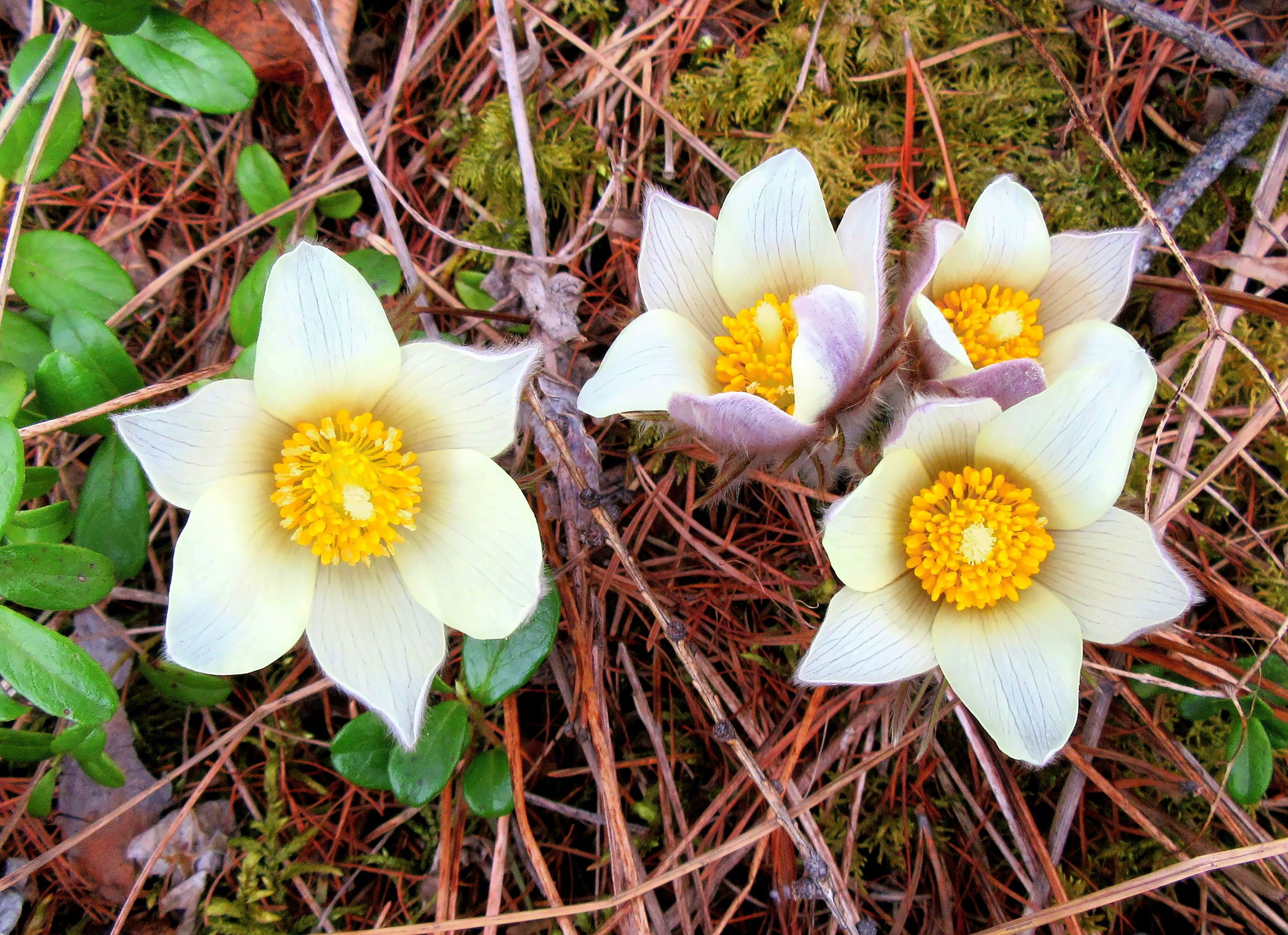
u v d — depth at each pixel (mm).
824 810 145
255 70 158
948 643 123
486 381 119
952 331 120
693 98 162
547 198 164
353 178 159
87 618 146
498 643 132
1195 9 164
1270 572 150
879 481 119
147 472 111
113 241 161
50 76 140
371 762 131
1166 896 142
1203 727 149
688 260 130
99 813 141
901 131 165
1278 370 155
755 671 147
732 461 132
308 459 121
